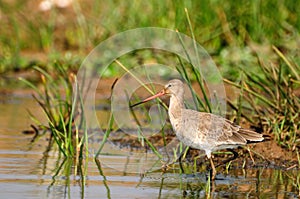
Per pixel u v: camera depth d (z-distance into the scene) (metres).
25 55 21.61
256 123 14.11
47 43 21.97
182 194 10.77
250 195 10.79
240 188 11.20
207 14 19.75
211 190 11.04
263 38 19.02
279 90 14.06
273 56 17.55
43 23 22.47
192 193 10.84
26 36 22.45
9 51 21.84
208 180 11.18
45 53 21.91
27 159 12.54
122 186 11.10
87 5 22.95
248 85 14.77
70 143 12.81
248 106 14.83
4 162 12.24
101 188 10.91
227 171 12.24
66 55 20.62
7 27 22.66
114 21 20.91
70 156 12.81
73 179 11.39
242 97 14.39
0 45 22.09
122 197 10.46
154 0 20.47
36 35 22.33
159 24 19.97
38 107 17.28
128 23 20.44
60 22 23.14
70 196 10.41
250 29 19.38
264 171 12.39
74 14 23.31
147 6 20.64
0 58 21.23
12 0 23.80
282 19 19.44
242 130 12.39
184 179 11.73
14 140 14.04
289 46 18.00
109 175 11.73
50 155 12.94
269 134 13.42
